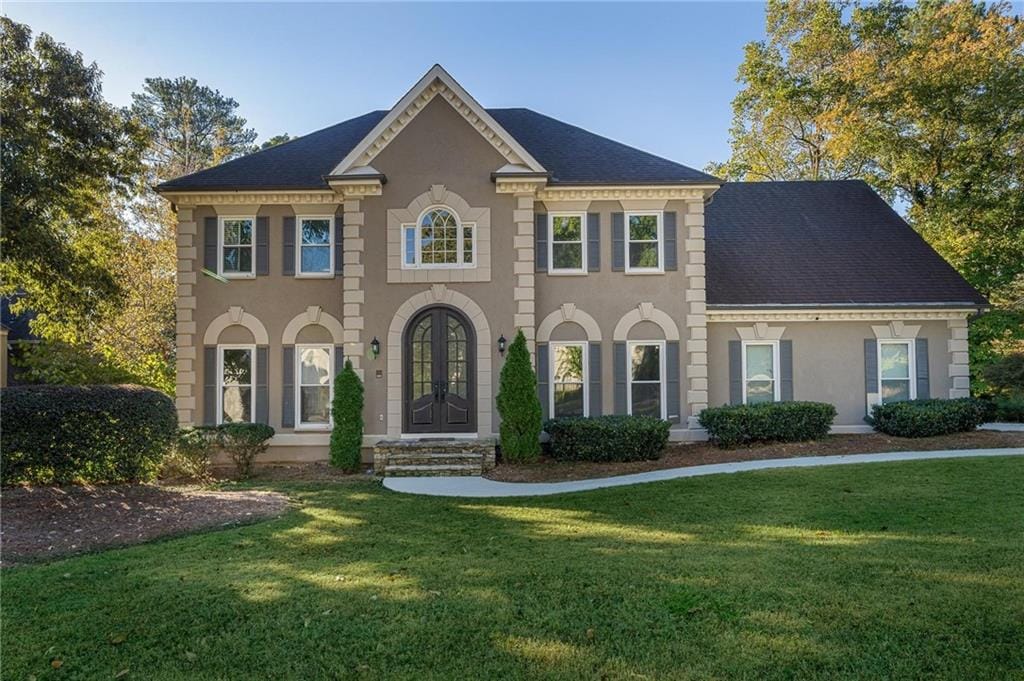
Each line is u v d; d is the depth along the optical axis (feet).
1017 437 46.93
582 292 50.21
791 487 33.37
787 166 103.76
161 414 38.65
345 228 47.42
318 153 55.62
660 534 25.66
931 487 32.04
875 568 20.45
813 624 16.25
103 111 53.62
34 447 35.35
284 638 15.94
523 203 47.67
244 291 51.06
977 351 66.74
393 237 47.42
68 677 14.12
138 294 73.31
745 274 55.31
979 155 78.89
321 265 51.52
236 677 14.06
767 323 52.75
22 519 29.09
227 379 51.06
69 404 36.04
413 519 29.12
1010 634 15.53
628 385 50.03
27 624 16.99
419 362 47.39
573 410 50.01
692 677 13.76
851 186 66.54
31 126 49.37
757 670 14.03
